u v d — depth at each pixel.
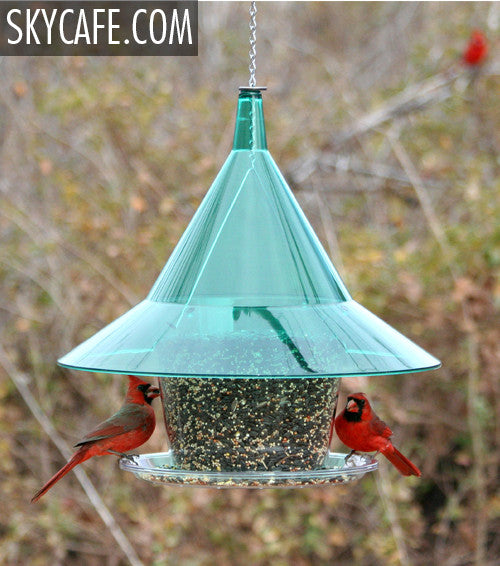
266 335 5.11
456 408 13.70
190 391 6.12
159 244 13.21
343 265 12.85
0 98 14.88
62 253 14.06
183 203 13.84
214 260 5.45
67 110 13.70
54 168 14.27
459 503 14.39
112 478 13.52
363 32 18.34
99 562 13.95
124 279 13.39
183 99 14.76
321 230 14.64
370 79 17.52
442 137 14.61
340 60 17.56
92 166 14.39
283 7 17.92
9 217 13.88
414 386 13.73
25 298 14.17
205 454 6.12
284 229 5.55
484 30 15.66
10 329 14.14
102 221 13.41
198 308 5.30
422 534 14.32
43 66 14.81
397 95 15.48
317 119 15.27
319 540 13.23
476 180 13.09
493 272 12.65
